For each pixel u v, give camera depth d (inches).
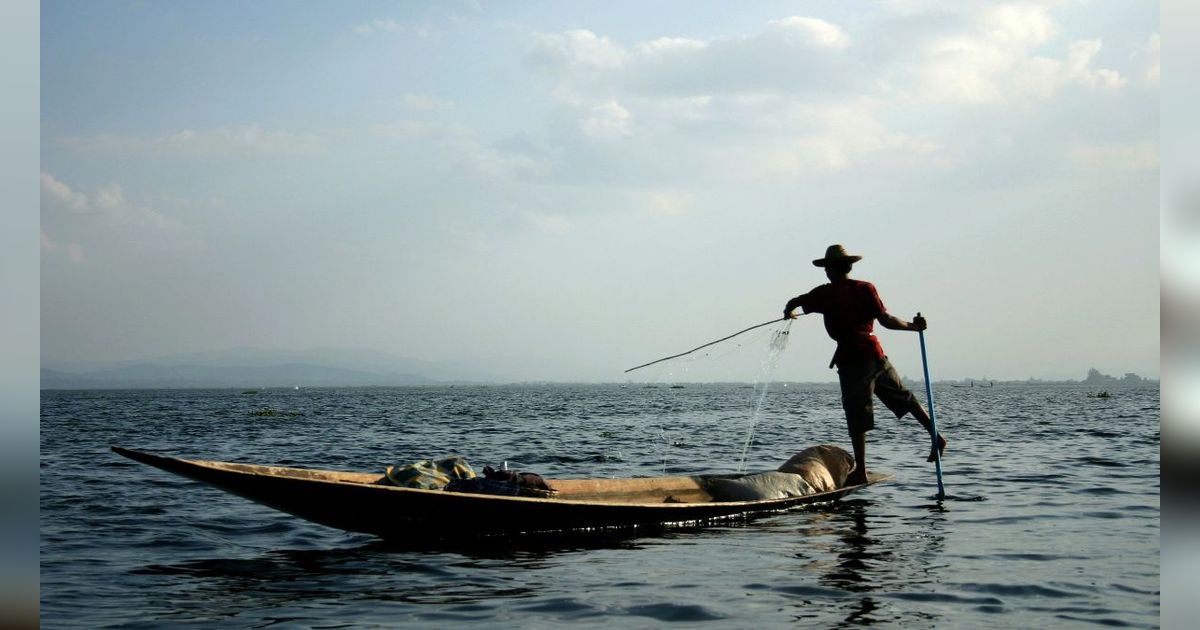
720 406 2278.5
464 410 2193.7
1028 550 287.0
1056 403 2340.1
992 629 197.2
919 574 253.0
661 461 653.3
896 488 460.1
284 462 677.9
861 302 412.2
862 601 223.3
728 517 366.0
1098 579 244.5
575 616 213.9
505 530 325.4
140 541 325.1
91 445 864.9
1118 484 468.1
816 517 368.5
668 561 280.2
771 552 292.2
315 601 232.4
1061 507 385.4
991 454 669.9
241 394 6058.1
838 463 430.6
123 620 214.7
